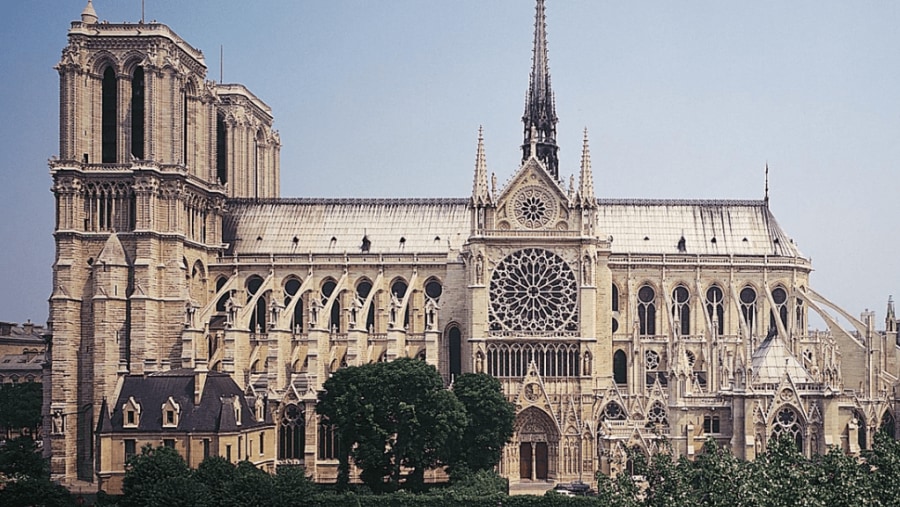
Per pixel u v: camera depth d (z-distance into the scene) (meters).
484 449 142.88
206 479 116.25
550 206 161.50
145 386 139.00
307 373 156.62
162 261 164.62
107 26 165.62
